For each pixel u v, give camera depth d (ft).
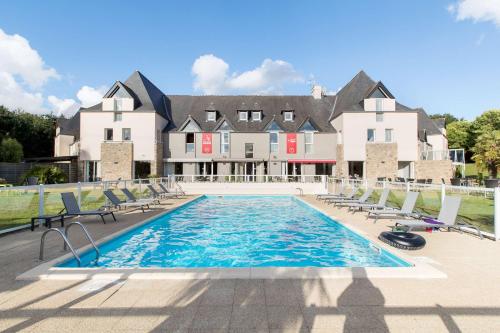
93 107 125.80
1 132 168.76
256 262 27.84
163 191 81.46
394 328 12.81
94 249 27.22
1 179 100.27
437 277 18.72
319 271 19.11
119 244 32.63
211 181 105.70
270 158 127.85
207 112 133.80
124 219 42.50
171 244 34.55
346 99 130.00
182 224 47.11
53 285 17.44
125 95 123.34
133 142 120.67
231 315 13.85
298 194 93.15
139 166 127.54
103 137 121.80
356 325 13.02
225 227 44.73
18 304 14.98
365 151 121.08
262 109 138.00
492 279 18.61
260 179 122.11
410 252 25.03
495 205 29.55
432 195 65.98
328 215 47.09
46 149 197.26
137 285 17.35
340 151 124.67
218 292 16.33
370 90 123.44
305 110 138.92
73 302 15.17
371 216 44.47
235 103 140.97
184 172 129.18
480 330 12.69
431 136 159.94
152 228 42.60
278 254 30.42
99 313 14.03
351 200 63.10
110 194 49.11
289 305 14.84
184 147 129.08
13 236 30.96
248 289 16.71
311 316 13.79
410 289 16.87
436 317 13.76
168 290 16.62
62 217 35.94
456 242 28.58
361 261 27.53
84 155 121.70
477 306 14.87
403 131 122.93
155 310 14.33
